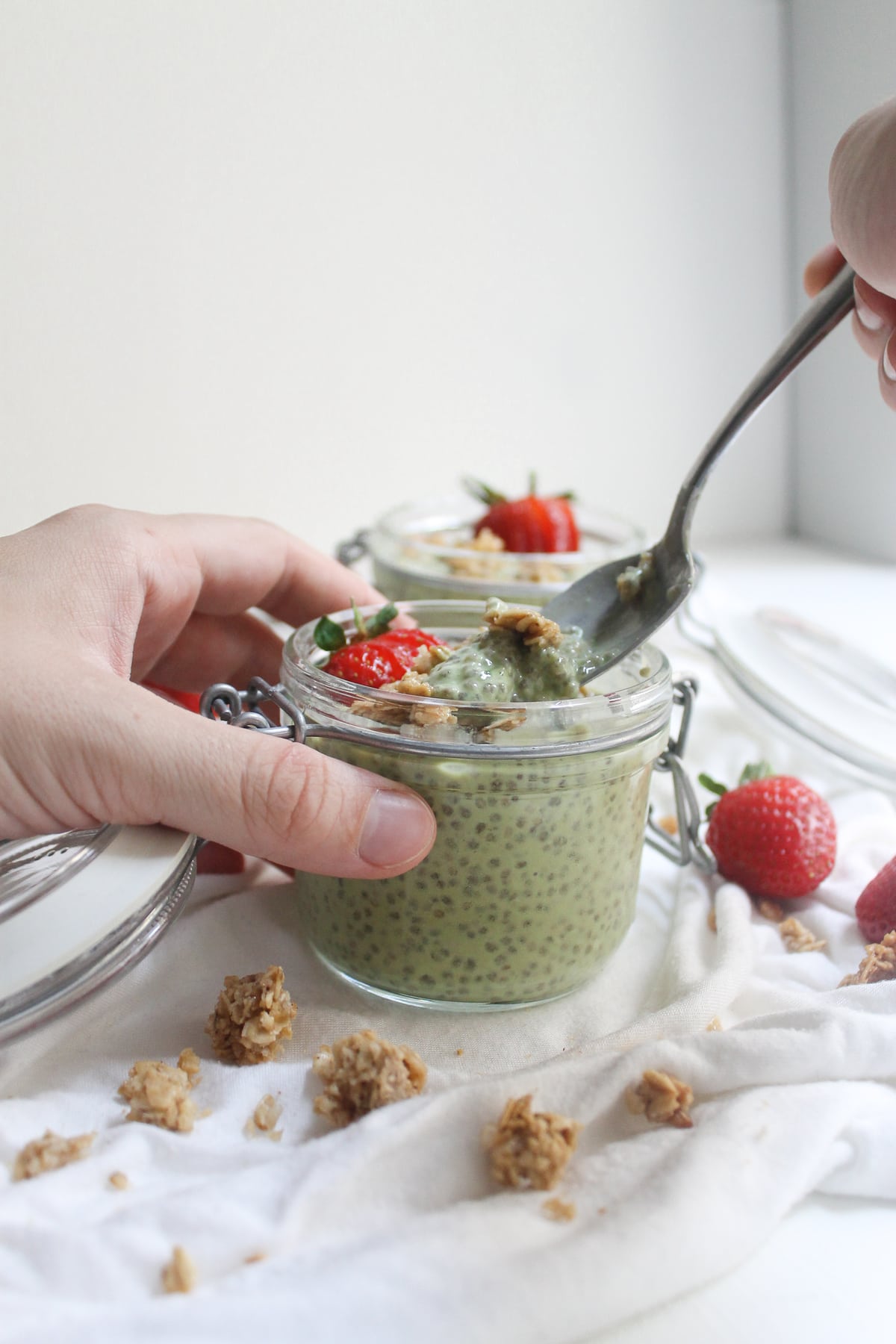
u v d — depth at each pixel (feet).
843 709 1.38
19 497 2.09
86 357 2.06
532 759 0.95
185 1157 0.88
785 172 2.28
